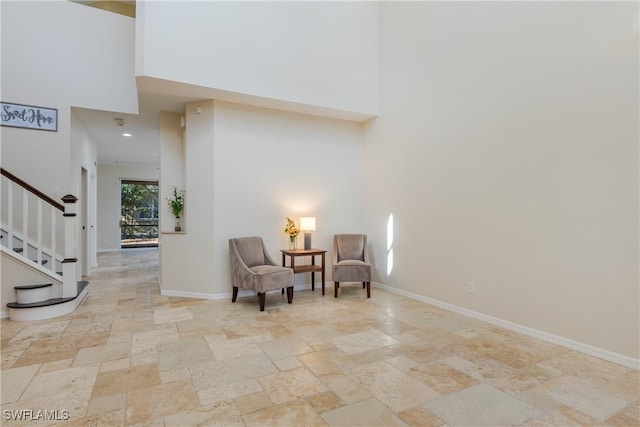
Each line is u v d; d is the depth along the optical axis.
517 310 3.42
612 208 2.72
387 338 3.26
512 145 3.44
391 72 5.09
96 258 8.19
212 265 4.67
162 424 1.94
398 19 4.96
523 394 2.27
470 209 3.89
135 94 5.28
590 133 2.85
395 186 5.03
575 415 2.05
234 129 4.76
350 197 5.65
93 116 5.41
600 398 2.23
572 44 2.96
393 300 4.65
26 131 4.70
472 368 2.64
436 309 4.22
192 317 3.87
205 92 4.30
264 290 4.12
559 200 3.06
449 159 4.16
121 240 10.47
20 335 3.26
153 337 3.25
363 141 5.73
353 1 5.17
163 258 4.88
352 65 5.14
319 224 5.40
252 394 2.26
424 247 4.53
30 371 2.54
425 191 4.51
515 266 3.44
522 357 2.84
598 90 2.80
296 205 5.22
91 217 7.02
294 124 5.19
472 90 3.86
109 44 5.14
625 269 2.66
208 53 4.11
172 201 5.25
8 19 4.63
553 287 3.12
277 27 4.56
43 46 4.80
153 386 2.35
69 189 4.91
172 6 3.92
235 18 4.28
